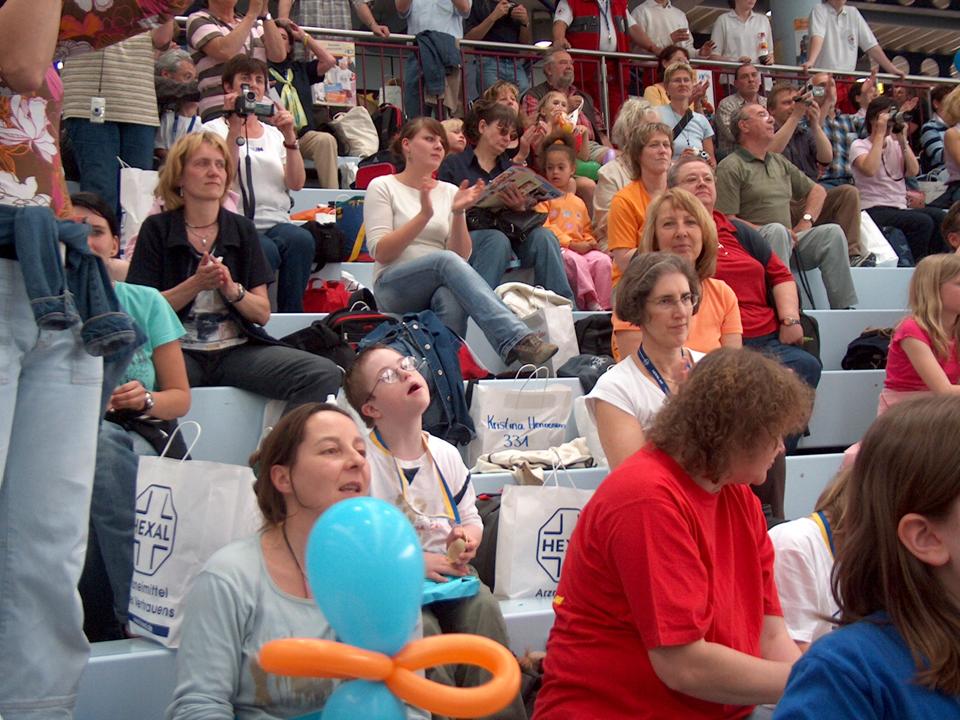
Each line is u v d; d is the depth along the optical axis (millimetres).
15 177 2604
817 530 3215
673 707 2686
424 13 10477
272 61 8930
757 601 2887
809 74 12086
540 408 5297
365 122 9727
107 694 3268
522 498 4055
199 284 4977
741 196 8094
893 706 1720
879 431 1821
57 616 2645
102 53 7008
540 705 2869
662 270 3924
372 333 5266
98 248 5148
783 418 2625
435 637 1954
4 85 2545
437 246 6461
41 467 2615
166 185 5227
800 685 1765
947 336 5434
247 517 3416
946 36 17406
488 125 7621
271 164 6848
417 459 3846
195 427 4914
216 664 2752
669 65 10195
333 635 2820
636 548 2635
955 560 1731
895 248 9523
